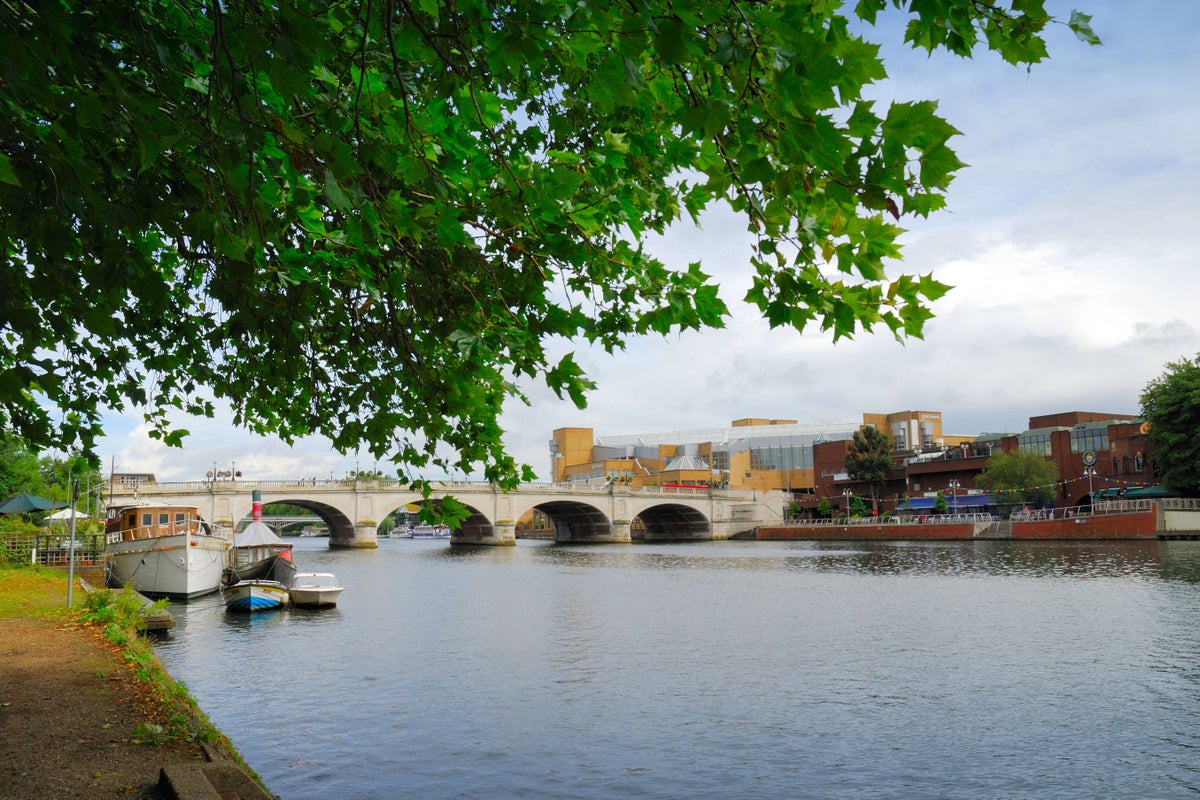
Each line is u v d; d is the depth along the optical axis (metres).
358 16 3.05
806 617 28.78
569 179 3.94
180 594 35.06
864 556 65.75
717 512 122.62
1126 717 14.94
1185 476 72.44
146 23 3.58
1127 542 67.88
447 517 7.31
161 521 38.62
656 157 4.79
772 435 163.25
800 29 2.33
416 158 3.57
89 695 10.58
